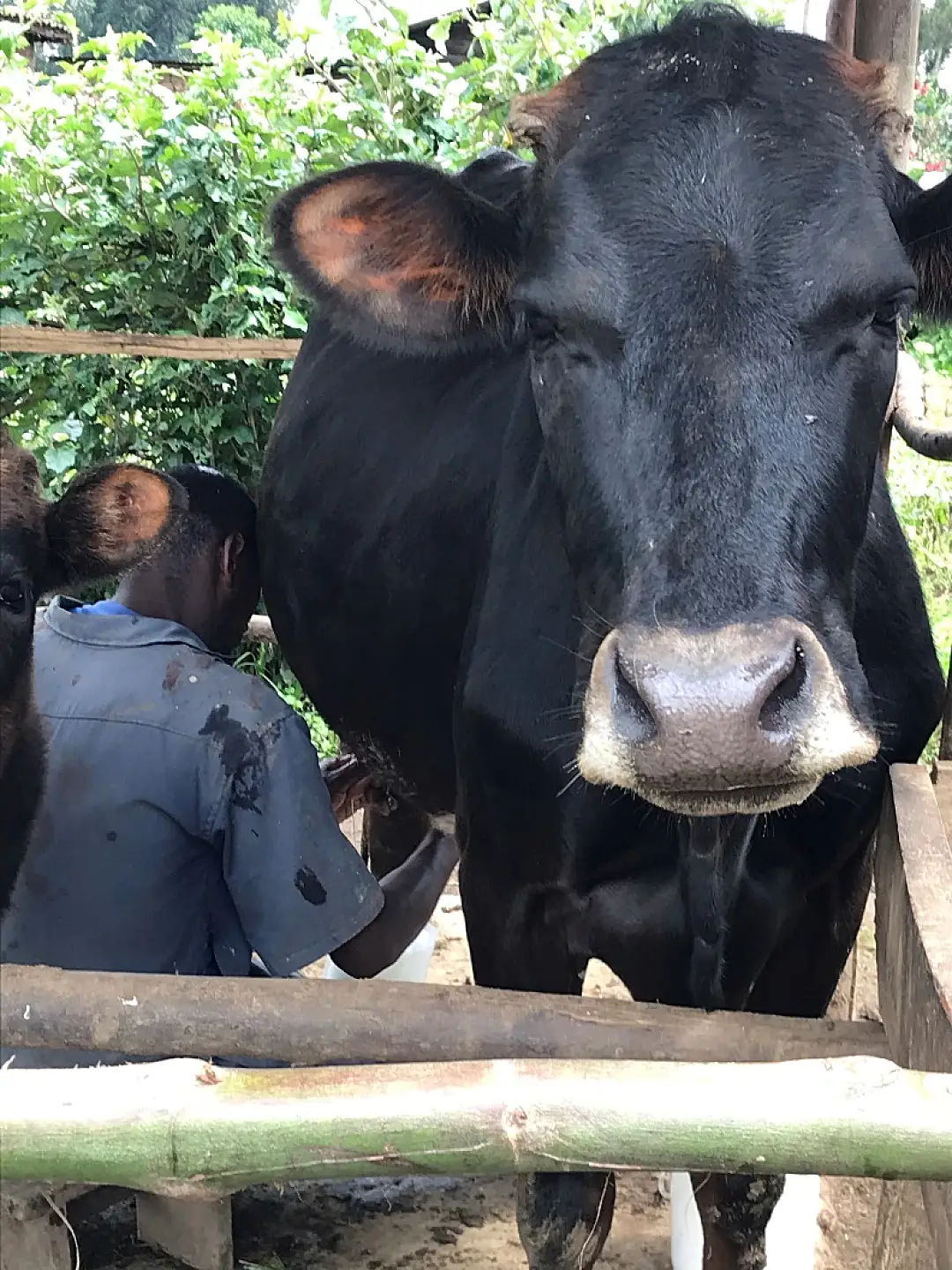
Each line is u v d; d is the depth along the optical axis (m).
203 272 2.44
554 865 0.98
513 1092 0.44
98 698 1.05
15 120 2.47
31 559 1.08
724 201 0.72
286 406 1.54
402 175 0.91
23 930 1.05
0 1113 0.44
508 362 1.18
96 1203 1.15
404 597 1.22
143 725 1.04
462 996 0.63
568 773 0.93
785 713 0.62
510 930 1.05
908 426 1.17
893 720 0.95
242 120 2.42
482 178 1.22
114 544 1.14
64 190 2.48
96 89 2.58
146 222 2.40
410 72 2.54
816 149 0.74
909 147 1.42
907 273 0.73
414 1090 0.44
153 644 1.08
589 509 0.74
